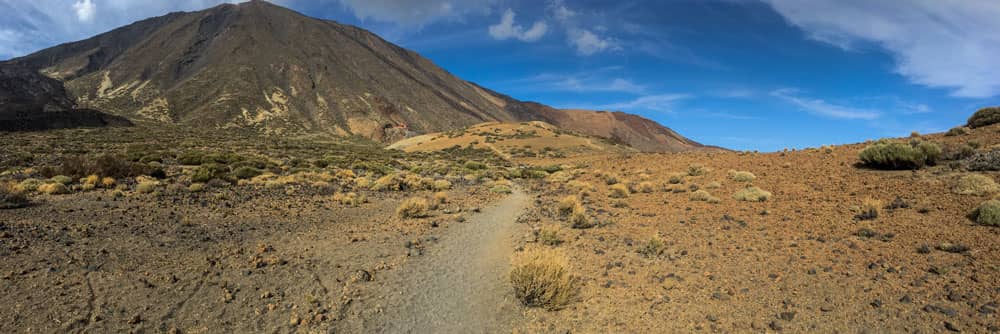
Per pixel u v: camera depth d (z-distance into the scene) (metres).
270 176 25.28
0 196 12.26
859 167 17.12
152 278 6.90
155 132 99.00
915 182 13.33
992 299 5.56
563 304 6.59
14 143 54.97
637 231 11.33
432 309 6.54
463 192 22.62
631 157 36.53
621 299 6.64
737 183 18.20
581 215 12.54
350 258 8.92
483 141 94.50
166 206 13.75
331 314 6.17
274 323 5.82
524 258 7.37
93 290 6.23
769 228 10.50
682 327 5.63
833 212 11.38
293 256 8.79
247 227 11.31
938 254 7.46
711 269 7.77
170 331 5.35
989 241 7.67
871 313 5.61
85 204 13.19
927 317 5.35
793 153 24.30
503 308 6.57
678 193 17.42
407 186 23.62
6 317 5.21
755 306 6.11
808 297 6.25
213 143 73.56
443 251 9.92
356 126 183.62
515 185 27.88
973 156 14.46
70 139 67.88
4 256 7.20
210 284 6.90
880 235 8.83
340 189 21.33
